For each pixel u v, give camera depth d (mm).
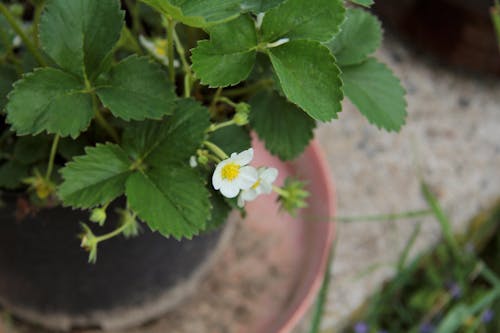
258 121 553
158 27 598
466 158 933
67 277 634
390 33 997
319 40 473
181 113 506
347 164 898
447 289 879
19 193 554
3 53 557
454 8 891
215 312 766
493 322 880
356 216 869
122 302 681
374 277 838
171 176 499
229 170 501
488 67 951
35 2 544
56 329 730
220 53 471
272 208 796
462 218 903
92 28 494
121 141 533
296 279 771
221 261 780
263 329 758
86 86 497
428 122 949
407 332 871
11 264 634
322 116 465
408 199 891
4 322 740
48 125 485
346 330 842
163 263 639
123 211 545
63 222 570
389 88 552
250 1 471
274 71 494
